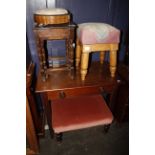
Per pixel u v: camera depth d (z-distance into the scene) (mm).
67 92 1041
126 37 1297
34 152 1195
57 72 1177
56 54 1272
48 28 824
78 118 1065
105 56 1396
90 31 891
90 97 1279
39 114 1451
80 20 1178
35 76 1281
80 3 1115
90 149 1289
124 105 1312
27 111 941
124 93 1297
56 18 808
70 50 966
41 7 1073
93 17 1187
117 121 1479
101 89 1100
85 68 1027
